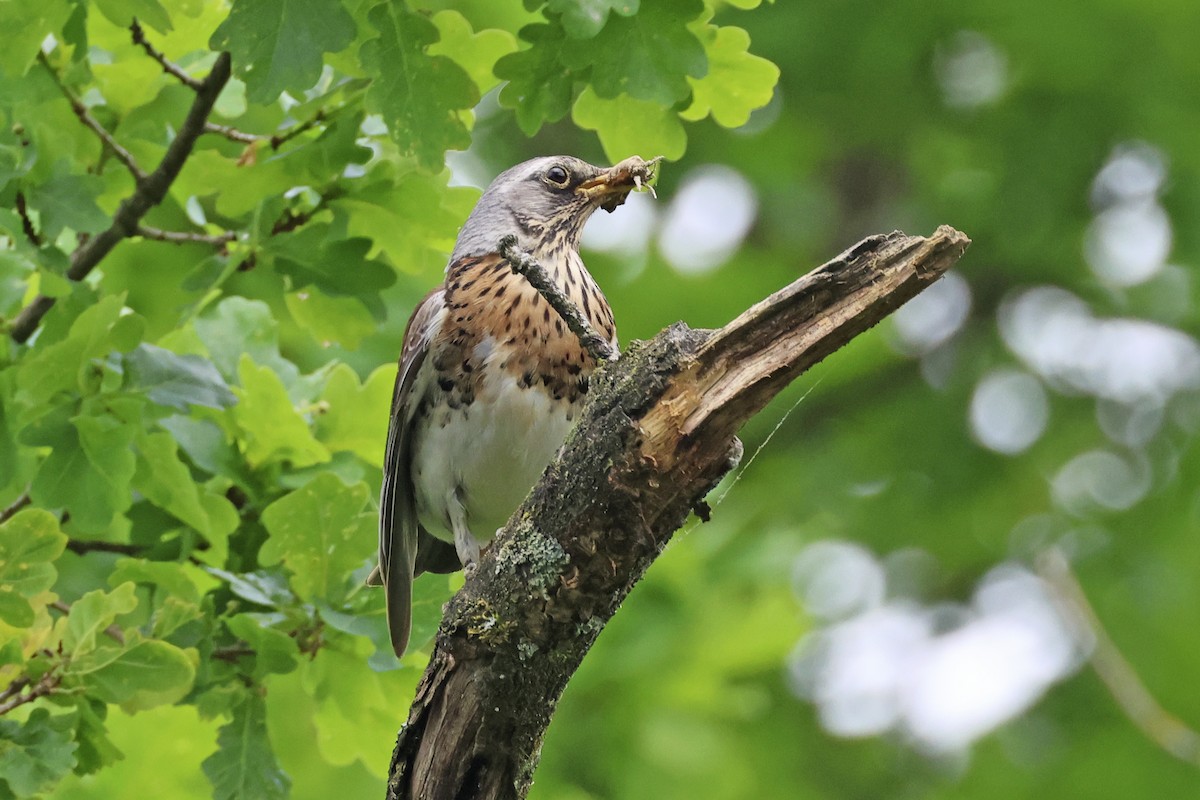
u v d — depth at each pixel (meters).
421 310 10.13
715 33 9.24
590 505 6.50
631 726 12.96
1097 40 17.64
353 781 12.62
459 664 6.74
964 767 18.80
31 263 8.73
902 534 19.25
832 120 19.47
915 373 20.55
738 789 13.78
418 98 8.49
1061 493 19.44
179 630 8.62
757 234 21.28
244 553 9.48
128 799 10.34
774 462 19.84
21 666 7.87
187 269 11.62
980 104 18.88
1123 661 16.30
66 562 10.72
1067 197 18.23
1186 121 17.70
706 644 13.05
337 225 9.74
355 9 8.52
